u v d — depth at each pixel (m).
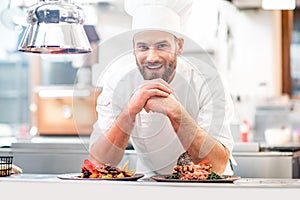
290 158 3.17
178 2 2.45
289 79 5.95
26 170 3.27
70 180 1.95
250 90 5.64
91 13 5.12
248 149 3.22
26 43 2.26
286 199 1.81
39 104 5.81
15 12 3.93
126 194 1.86
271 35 5.65
